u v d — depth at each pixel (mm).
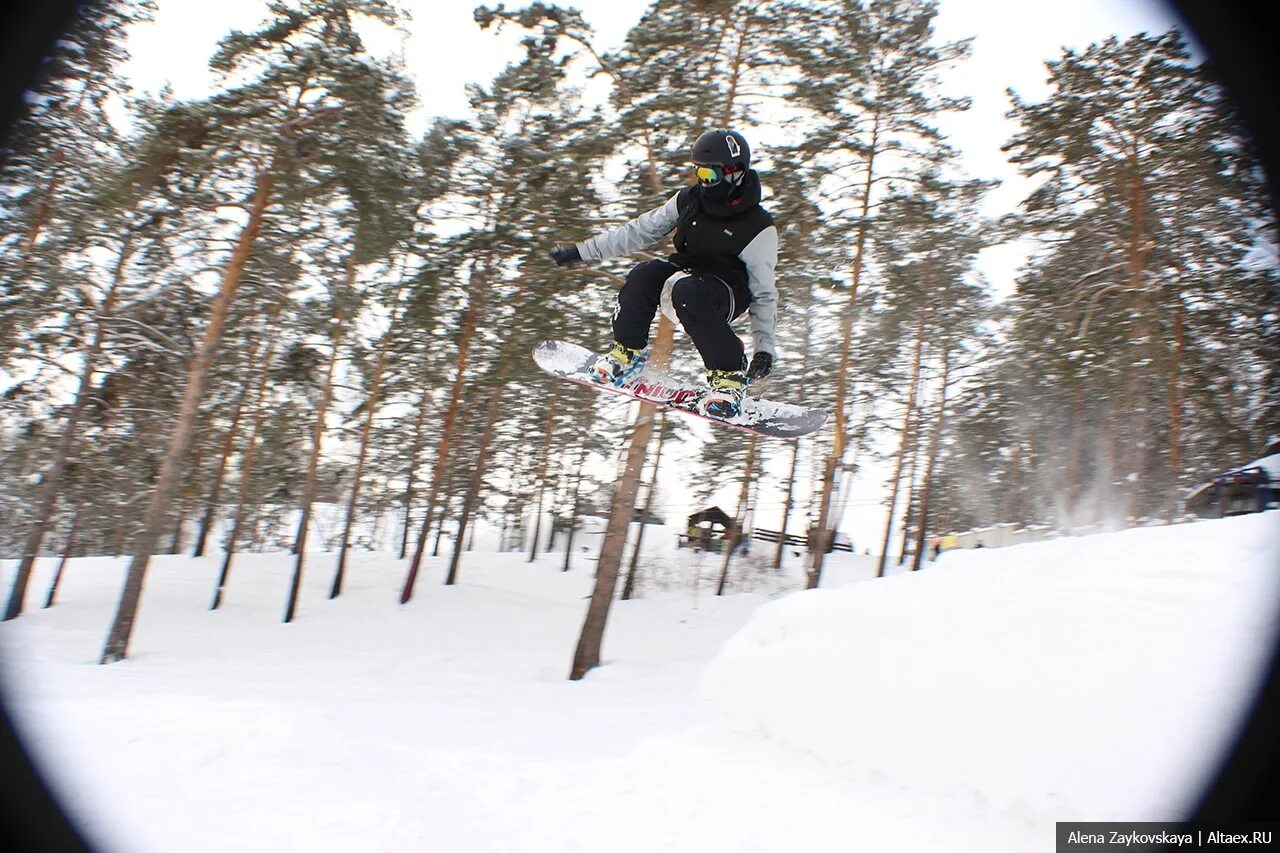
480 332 21922
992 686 3814
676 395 4547
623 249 3949
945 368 25484
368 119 14367
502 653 15961
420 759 4750
